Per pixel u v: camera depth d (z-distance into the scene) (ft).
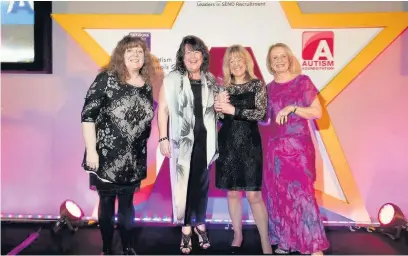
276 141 7.73
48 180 8.54
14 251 7.77
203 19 8.20
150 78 7.48
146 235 8.17
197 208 7.68
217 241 8.02
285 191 7.73
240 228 7.97
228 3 8.17
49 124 8.49
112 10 8.34
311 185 7.73
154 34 8.25
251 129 7.63
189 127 7.52
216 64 8.12
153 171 8.36
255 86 7.59
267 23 8.13
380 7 8.11
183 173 7.59
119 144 7.16
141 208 8.41
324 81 8.12
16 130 8.53
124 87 7.11
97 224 8.42
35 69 8.39
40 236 8.18
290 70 7.93
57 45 8.39
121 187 7.44
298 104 7.68
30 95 8.48
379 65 8.14
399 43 8.10
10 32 8.42
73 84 8.42
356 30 8.08
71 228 8.25
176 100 7.56
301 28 8.11
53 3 8.35
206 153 7.59
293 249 7.77
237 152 7.58
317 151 8.24
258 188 7.66
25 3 8.42
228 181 7.62
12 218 8.59
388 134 8.20
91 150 7.08
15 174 8.57
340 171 8.21
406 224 8.03
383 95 8.16
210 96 7.60
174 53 8.24
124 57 7.20
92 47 8.33
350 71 8.10
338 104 8.18
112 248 7.79
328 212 8.28
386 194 8.23
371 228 8.14
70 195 8.52
